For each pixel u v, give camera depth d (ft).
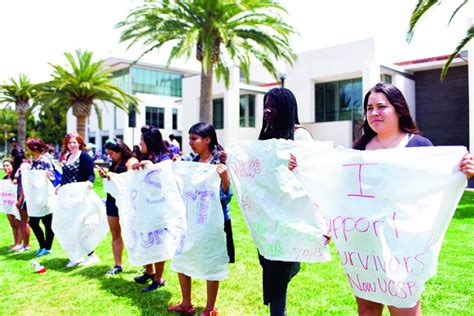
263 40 48.78
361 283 7.26
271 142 9.32
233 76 82.79
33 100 76.18
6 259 19.19
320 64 73.87
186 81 98.73
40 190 19.39
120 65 138.41
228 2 45.03
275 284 9.46
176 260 11.82
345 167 7.42
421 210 6.76
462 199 34.30
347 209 7.37
